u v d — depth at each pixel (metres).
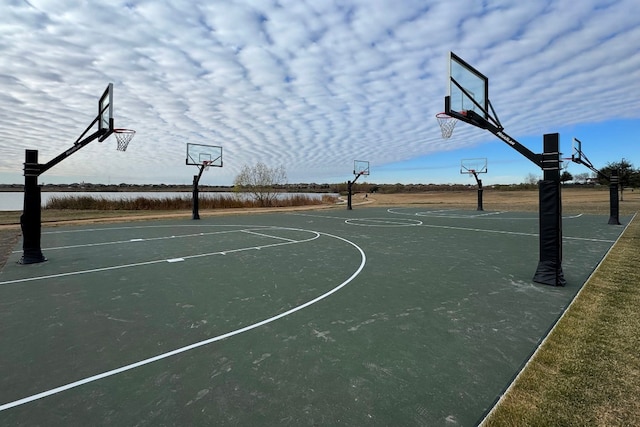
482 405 2.30
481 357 2.99
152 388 2.54
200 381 2.64
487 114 6.71
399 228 13.70
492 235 11.41
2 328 3.74
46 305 4.51
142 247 9.19
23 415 2.22
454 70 6.09
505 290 5.08
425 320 3.90
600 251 7.89
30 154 7.27
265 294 4.95
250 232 12.56
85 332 3.62
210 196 30.05
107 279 5.85
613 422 2.11
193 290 5.17
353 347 3.21
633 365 2.77
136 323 3.86
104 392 2.49
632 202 27.03
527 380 2.59
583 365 2.79
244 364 2.90
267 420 2.15
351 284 5.46
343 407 2.29
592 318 3.80
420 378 2.65
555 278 5.29
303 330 3.63
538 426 2.08
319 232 12.52
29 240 7.23
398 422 2.13
